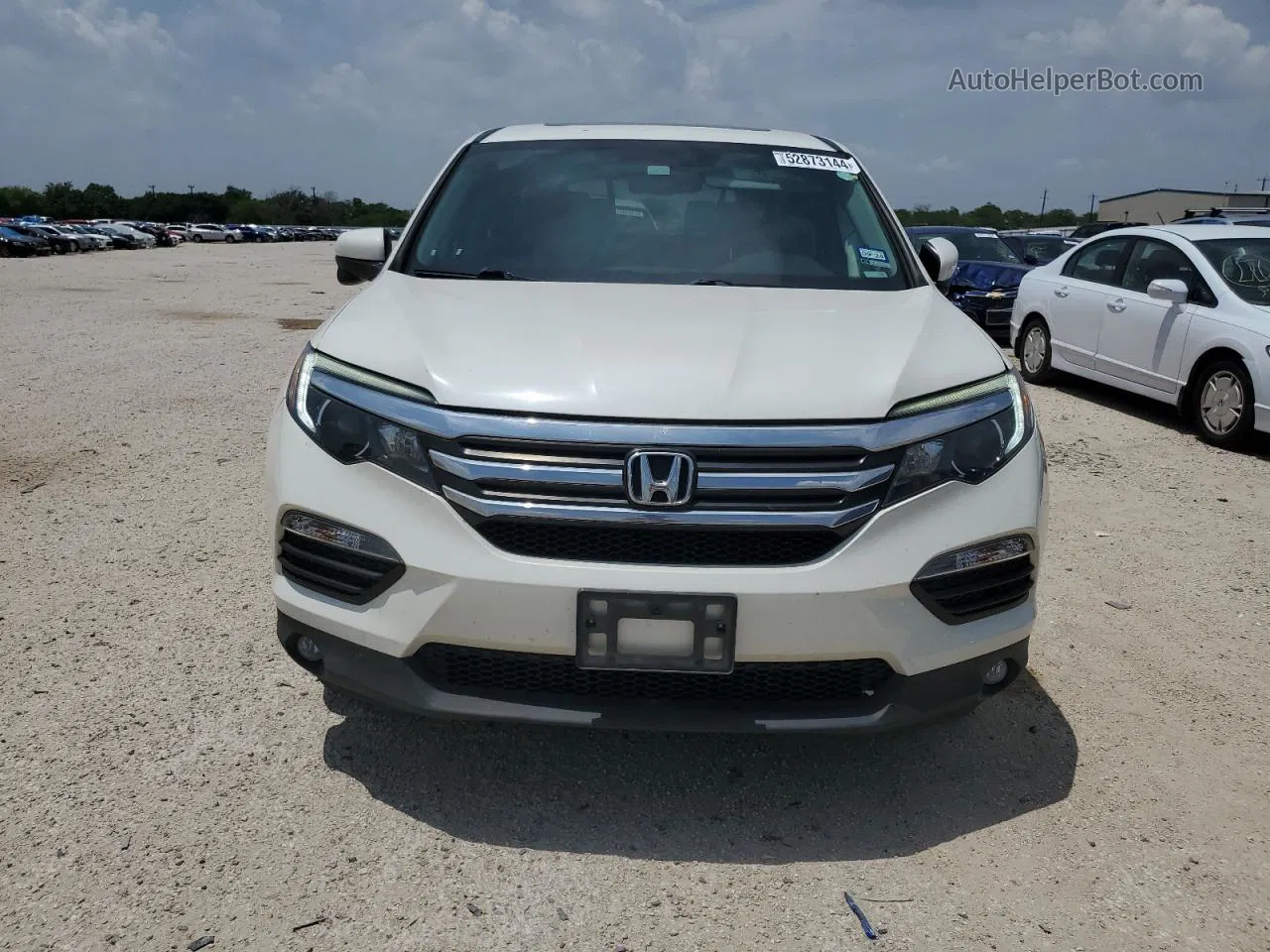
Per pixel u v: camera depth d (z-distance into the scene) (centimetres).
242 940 208
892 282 328
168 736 283
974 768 283
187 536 443
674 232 338
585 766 277
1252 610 406
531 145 386
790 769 280
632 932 214
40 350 984
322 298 1728
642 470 222
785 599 222
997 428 247
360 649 239
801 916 221
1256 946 217
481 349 247
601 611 222
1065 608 403
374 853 237
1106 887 234
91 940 206
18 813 246
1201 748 298
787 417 228
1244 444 685
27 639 340
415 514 229
